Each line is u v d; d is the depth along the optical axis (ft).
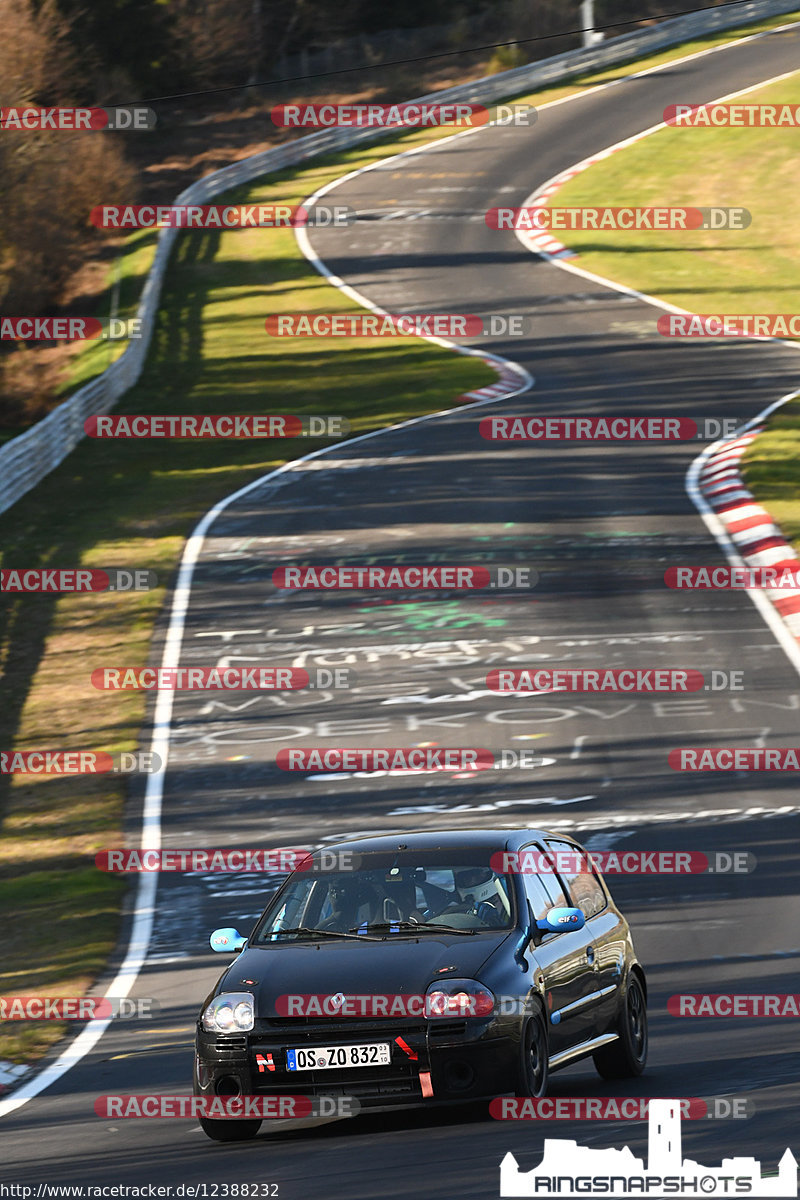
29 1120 121.49
